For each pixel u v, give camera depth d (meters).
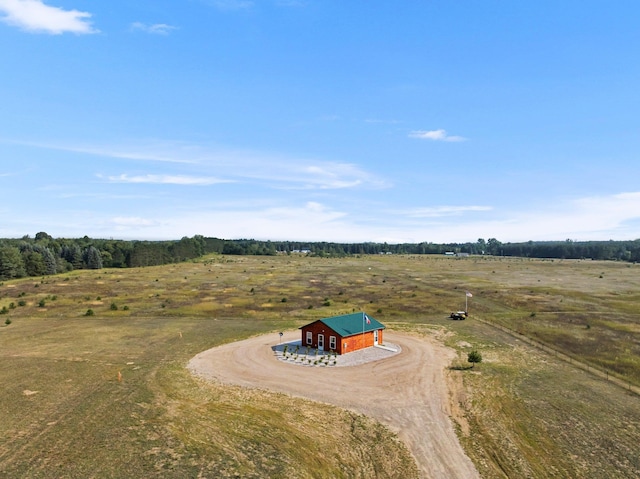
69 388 35.06
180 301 82.31
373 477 23.09
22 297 86.69
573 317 66.69
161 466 23.09
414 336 54.97
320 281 119.75
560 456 24.89
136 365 41.78
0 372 39.22
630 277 128.88
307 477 22.73
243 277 129.25
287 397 34.00
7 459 23.58
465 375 39.12
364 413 31.05
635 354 46.09
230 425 28.70
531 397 33.69
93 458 23.81
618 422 29.25
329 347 47.16
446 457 24.97
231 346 49.22
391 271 153.88
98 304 78.88
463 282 116.38
